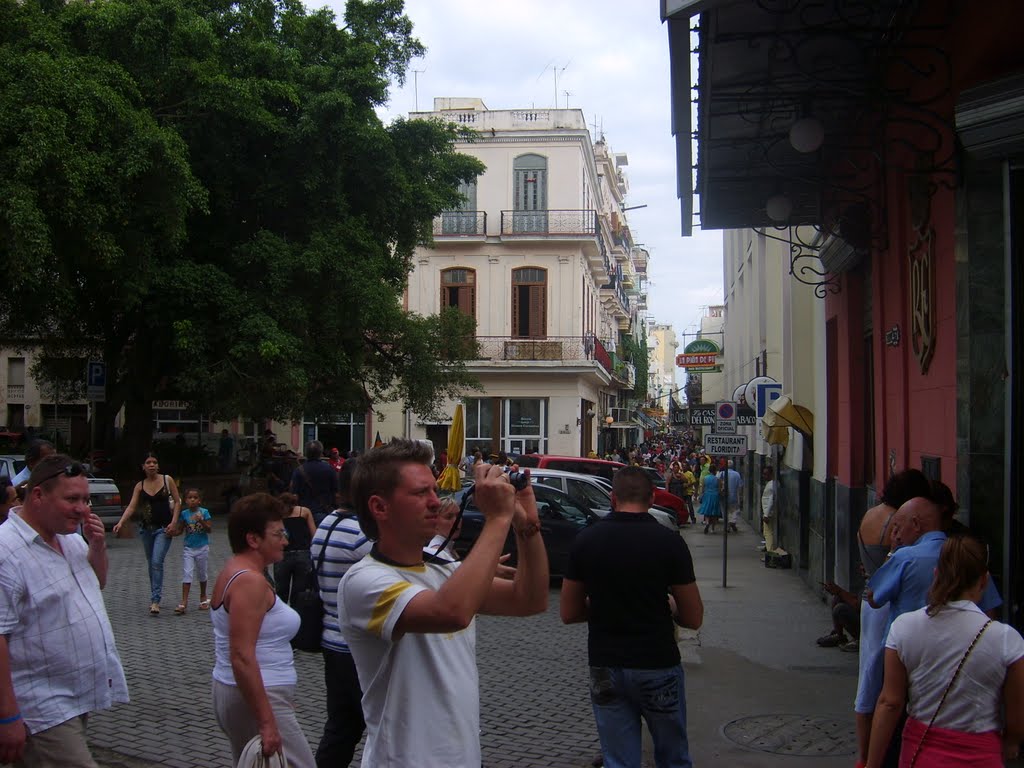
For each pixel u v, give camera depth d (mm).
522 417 40688
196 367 22781
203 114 22625
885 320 9562
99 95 18250
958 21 6605
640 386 71250
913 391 8414
